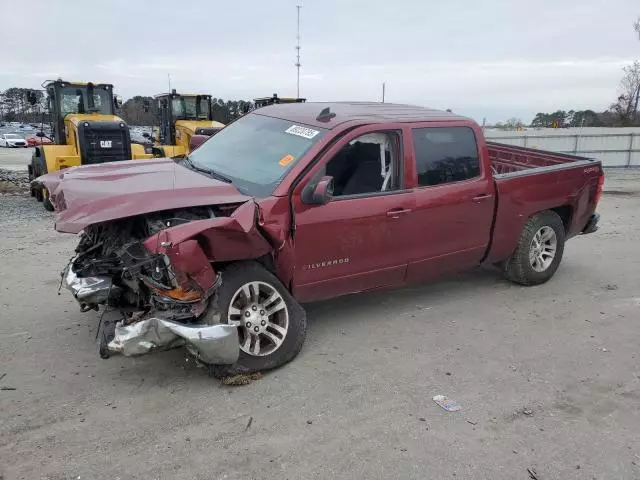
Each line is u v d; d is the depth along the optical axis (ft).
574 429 12.03
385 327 17.29
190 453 10.78
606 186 54.70
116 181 14.28
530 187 20.06
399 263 16.92
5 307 18.12
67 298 19.04
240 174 15.65
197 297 12.72
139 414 12.08
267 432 11.55
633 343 16.57
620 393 13.61
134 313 13.38
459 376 14.26
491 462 10.81
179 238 11.87
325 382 13.71
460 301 19.83
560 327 17.69
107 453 10.71
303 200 14.47
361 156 15.83
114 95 50.42
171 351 15.10
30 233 29.73
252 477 10.15
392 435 11.58
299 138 15.80
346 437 11.46
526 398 13.28
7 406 12.26
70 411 12.12
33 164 50.29
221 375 13.47
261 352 14.03
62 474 10.06
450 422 12.14
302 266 14.85
